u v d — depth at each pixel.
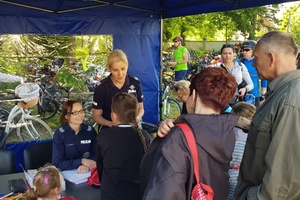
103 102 3.15
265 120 1.42
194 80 1.31
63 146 2.65
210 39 20.62
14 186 2.15
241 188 1.62
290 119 1.32
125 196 1.91
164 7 4.95
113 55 3.09
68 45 4.68
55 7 4.40
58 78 4.75
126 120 1.96
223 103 1.24
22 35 4.36
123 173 1.91
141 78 5.05
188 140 1.16
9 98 4.38
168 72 10.27
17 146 4.42
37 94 4.50
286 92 1.37
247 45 4.86
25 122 4.50
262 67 1.51
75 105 2.70
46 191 1.73
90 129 2.78
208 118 1.20
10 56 4.36
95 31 4.71
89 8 4.57
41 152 2.89
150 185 1.12
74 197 2.06
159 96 5.24
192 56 14.73
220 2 3.95
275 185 1.34
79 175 2.34
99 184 2.20
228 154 1.22
